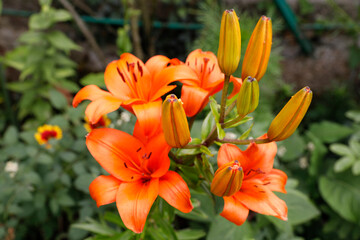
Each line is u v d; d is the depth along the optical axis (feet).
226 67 1.39
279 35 4.71
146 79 1.60
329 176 3.17
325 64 4.55
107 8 4.44
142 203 1.36
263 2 4.29
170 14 4.48
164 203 1.70
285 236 2.53
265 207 1.45
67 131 2.89
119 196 1.39
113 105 1.39
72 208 2.97
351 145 3.00
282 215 1.46
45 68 3.47
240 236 2.36
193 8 4.50
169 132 1.33
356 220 2.92
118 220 1.91
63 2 3.50
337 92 4.13
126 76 1.58
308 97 1.32
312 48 4.59
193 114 1.52
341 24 4.44
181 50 4.55
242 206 1.44
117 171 1.43
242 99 1.35
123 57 1.61
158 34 4.48
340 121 4.11
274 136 1.42
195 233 2.05
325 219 3.44
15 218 2.84
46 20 3.32
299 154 3.22
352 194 3.01
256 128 2.51
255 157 1.55
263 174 1.58
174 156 1.61
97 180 1.44
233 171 1.28
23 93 3.99
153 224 1.96
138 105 1.43
